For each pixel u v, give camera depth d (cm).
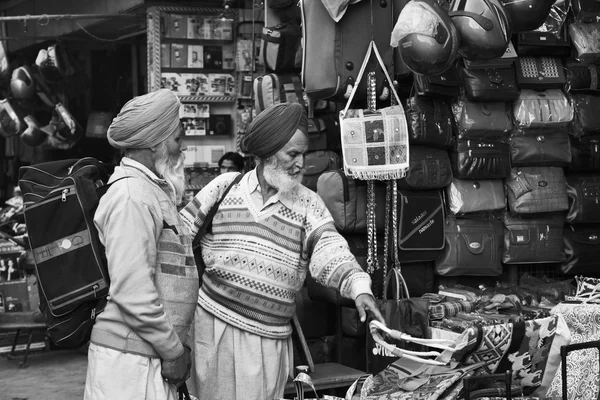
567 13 491
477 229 477
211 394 343
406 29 390
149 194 279
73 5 962
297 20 529
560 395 349
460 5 401
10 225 785
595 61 489
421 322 412
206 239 352
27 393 598
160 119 283
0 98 1159
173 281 285
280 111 332
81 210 277
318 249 336
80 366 681
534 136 488
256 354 339
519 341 295
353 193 448
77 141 1051
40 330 725
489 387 299
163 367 280
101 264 276
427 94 451
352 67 428
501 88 469
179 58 762
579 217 501
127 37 956
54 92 1085
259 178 345
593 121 497
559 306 373
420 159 453
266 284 338
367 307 313
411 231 451
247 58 772
